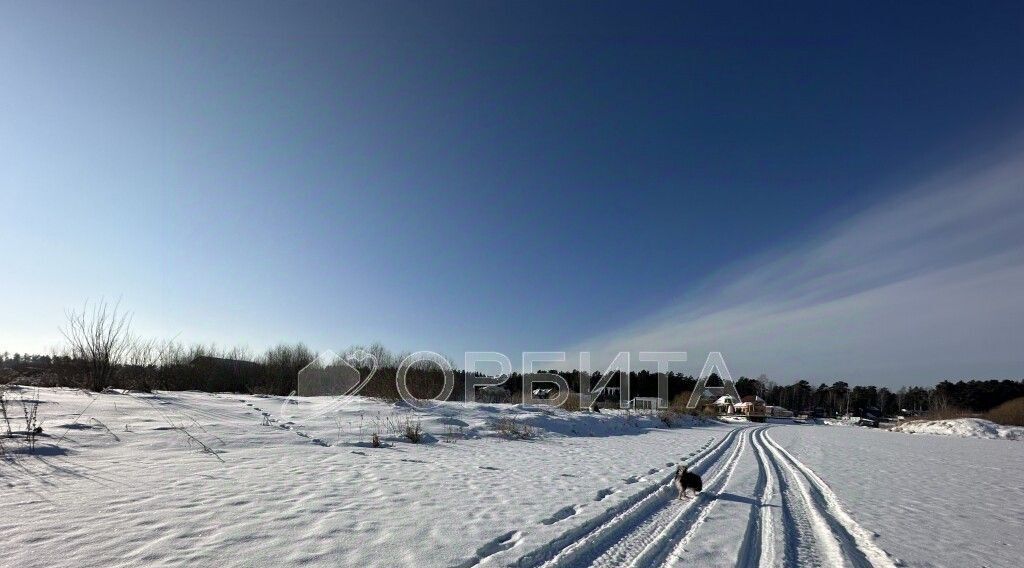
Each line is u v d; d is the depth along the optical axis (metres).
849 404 91.94
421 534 5.07
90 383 15.46
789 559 5.07
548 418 19.75
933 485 11.07
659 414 31.84
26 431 8.58
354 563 4.17
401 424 14.38
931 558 5.41
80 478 6.51
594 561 4.70
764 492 8.68
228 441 9.97
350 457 9.77
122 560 3.94
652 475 9.81
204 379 23.70
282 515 5.43
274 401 17.19
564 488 8.02
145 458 8.02
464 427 15.74
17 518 4.82
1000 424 40.38
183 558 4.05
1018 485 11.88
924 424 41.38
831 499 8.59
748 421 48.91
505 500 6.89
